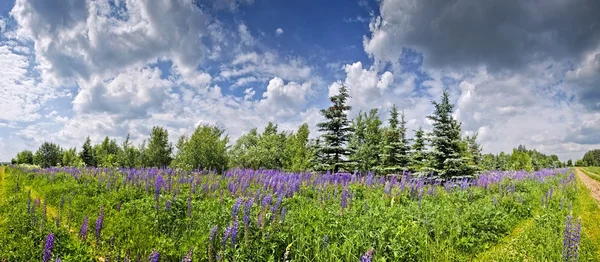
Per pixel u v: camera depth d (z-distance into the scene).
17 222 9.10
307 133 41.53
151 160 34.62
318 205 11.04
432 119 22.27
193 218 9.48
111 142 51.06
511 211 12.71
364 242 7.50
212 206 10.43
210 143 30.22
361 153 25.39
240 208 8.91
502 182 19.19
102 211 8.20
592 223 11.98
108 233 8.79
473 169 22.08
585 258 8.22
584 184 31.36
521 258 8.25
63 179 22.52
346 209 10.02
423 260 7.56
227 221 8.38
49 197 15.22
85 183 18.41
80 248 7.28
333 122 26.70
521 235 10.14
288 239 7.43
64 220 10.55
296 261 6.84
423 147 26.81
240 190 13.45
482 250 8.97
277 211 8.89
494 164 53.31
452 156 21.56
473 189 17.11
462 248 8.76
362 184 16.28
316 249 7.10
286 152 33.56
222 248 6.88
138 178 17.80
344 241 7.71
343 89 27.38
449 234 9.20
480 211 11.38
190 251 6.05
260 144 38.75
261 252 6.84
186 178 18.34
